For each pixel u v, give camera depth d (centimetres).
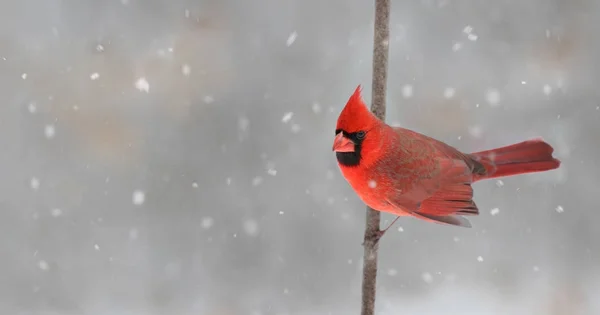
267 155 1208
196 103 1212
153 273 1171
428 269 1194
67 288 1163
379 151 625
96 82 1195
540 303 1127
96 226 1188
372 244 637
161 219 1195
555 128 1220
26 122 1191
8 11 1201
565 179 1216
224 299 1146
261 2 1249
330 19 1252
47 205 1188
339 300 1154
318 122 1215
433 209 645
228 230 1189
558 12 1259
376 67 620
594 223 1195
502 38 1250
